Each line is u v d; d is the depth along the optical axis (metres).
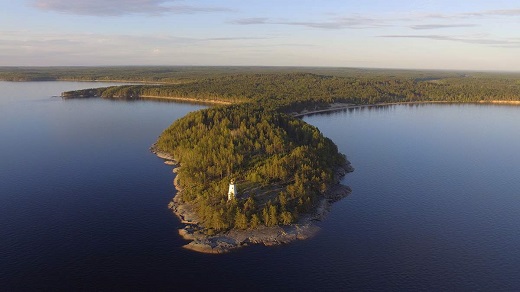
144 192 128.62
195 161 136.62
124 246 95.06
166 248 94.25
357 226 105.62
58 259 89.50
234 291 79.69
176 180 138.62
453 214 114.06
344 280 83.12
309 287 80.94
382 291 79.88
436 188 135.00
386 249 94.56
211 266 87.56
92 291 79.25
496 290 80.38
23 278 82.69
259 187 117.12
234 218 102.69
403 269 86.88
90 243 96.38
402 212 114.81
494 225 107.44
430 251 94.06
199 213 108.44
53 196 125.00
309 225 103.81
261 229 100.19
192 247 94.25
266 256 91.19
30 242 96.44
